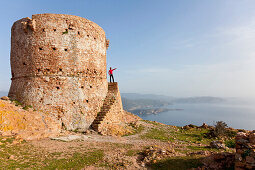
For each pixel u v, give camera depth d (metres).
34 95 16.19
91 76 19.36
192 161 8.82
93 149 11.57
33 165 8.12
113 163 9.27
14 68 18.45
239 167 6.73
